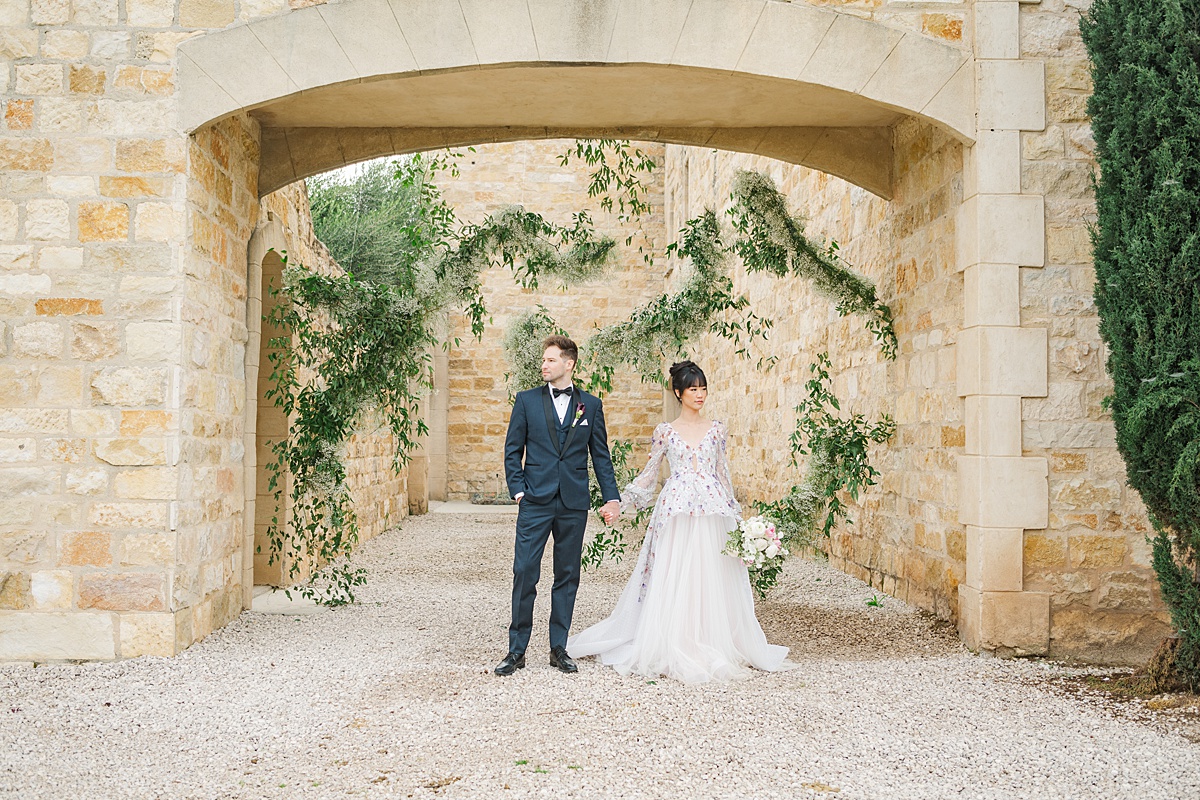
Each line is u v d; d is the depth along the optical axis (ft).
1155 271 14.10
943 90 17.35
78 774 10.85
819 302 28.73
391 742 11.94
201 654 16.62
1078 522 17.11
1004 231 17.25
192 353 17.10
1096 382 17.20
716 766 11.09
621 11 17.06
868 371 24.50
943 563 19.48
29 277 16.39
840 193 27.02
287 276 21.29
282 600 22.66
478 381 55.36
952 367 18.85
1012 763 11.34
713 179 42.19
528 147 54.54
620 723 12.72
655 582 15.93
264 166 21.38
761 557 15.80
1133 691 14.75
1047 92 17.42
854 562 25.96
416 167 23.27
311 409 21.57
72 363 16.34
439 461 55.26
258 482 24.38
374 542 36.24
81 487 16.26
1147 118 14.37
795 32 17.25
